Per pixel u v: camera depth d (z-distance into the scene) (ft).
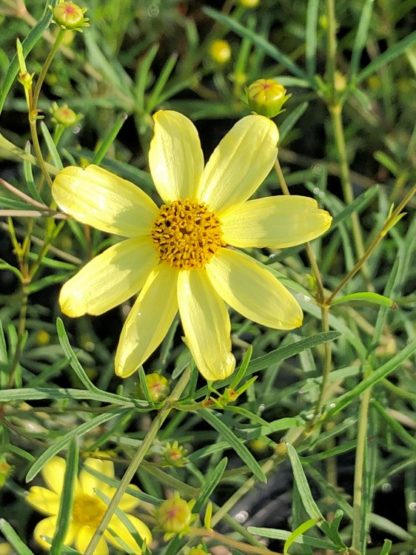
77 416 0.89
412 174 1.04
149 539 0.77
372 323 0.94
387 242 0.99
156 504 0.70
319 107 1.15
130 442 0.79
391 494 0.98
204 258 0.69
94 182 0.69
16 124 1.13
